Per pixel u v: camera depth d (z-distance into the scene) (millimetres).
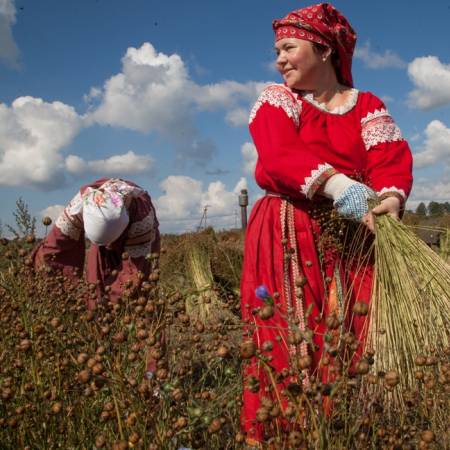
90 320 2363
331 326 1854
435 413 2131
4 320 2510
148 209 3664
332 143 3008
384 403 2201
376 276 2631
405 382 2291
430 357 2043
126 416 1919
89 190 3574
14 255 2885
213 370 2398
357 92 3160
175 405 2023
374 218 2742
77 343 2312
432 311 2492
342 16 3115
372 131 3025
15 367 2238
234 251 8203
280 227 2930
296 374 1931
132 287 2477
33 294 2725
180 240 7996
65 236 3723
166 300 2361
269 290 2857
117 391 1978
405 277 2559
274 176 2889
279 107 2992
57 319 2229
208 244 7953
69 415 2109
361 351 2455
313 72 3033
